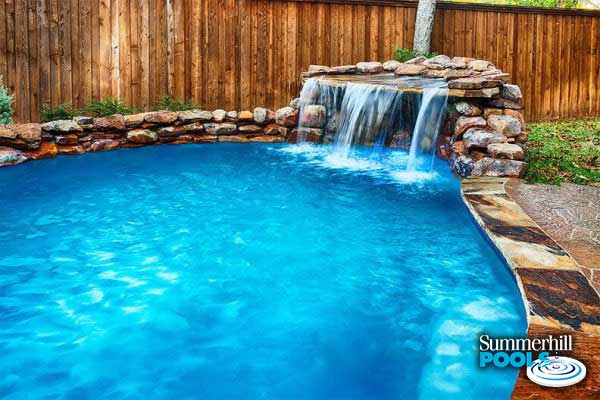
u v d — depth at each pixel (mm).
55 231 4316
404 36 9203
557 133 7957
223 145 7812
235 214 4785
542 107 9836
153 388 2367
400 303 3127
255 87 8641
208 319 2969
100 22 7820
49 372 2477
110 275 3516
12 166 6375
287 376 2445
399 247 3984
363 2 8883
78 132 7062
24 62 7516
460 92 6164
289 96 8820
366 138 7266
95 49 7844
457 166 5801
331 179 6012
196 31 8266
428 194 5375
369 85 7090
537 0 14555
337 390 2348
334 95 7695
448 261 3719
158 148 7492
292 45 8703
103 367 2529
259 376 2453
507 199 4422
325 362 2553
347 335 2795
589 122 9258
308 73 8414
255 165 6672
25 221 4543
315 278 3480
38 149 6719
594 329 2318
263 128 8109
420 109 6465
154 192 5473
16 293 3244
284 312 3041
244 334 2814
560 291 2676
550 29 9680
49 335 2797
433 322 2898
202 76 8391
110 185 5699
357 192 5480
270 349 2672
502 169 5266
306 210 4898
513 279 3102
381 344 2701
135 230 4359
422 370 2467
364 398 2291
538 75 9742
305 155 7273
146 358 2600
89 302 3150
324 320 2949
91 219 4617
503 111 6230
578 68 9938
